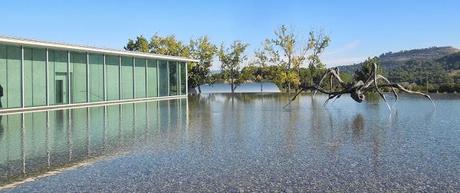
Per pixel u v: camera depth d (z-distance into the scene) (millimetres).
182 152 8391
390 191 5551
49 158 7902
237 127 12648
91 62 26781
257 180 6164
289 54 43844
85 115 17594
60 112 19469
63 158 7895
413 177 6219
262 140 9875
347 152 8203
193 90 46312
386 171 6598
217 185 5934
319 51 44031
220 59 46000
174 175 6512
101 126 13219
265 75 46094
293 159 7578
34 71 22781
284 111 18938
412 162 7227
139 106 23750
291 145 9102
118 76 29219
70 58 25156
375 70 19281
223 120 14930
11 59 21422
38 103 23031
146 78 32125
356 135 10602
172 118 15891
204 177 6367
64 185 5996
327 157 7727
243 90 48844
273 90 47688
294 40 43688
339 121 14164
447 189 5613
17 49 21766
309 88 21438
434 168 6762
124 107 22891
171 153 8297
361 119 14805
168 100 30688
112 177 6426
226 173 6594
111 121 14852
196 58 45844
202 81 46375
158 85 33469
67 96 24938
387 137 10188
